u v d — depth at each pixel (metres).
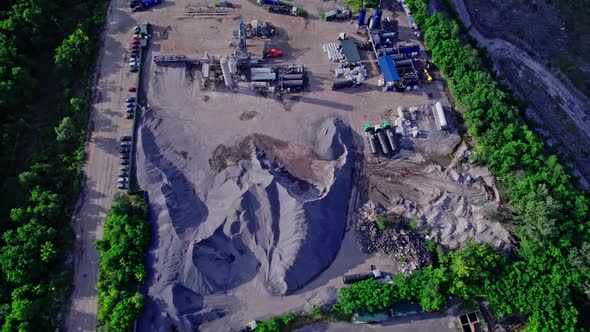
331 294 95.56
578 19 143.50
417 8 129.38
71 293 95.19
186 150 109.06
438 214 104.00
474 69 119.88
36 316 90.69
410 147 112.69
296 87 117.94
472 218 104.44
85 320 93.00
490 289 95.19
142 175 105.75
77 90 116.81
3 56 111.31
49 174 105.06
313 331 93.81
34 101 115.19
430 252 100.31
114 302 91.12
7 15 119.44
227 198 101.62
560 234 100.62
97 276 96.88
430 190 107.12
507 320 97.19
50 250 94.50
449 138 114.00
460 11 143.00
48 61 120.88
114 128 111.62
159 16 126.50
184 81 117.38
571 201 103.69
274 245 97.31
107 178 106.19
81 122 111.75
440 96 119.88
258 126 112.94
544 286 95.44
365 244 101.19
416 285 95.25
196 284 93.31
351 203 105.38
